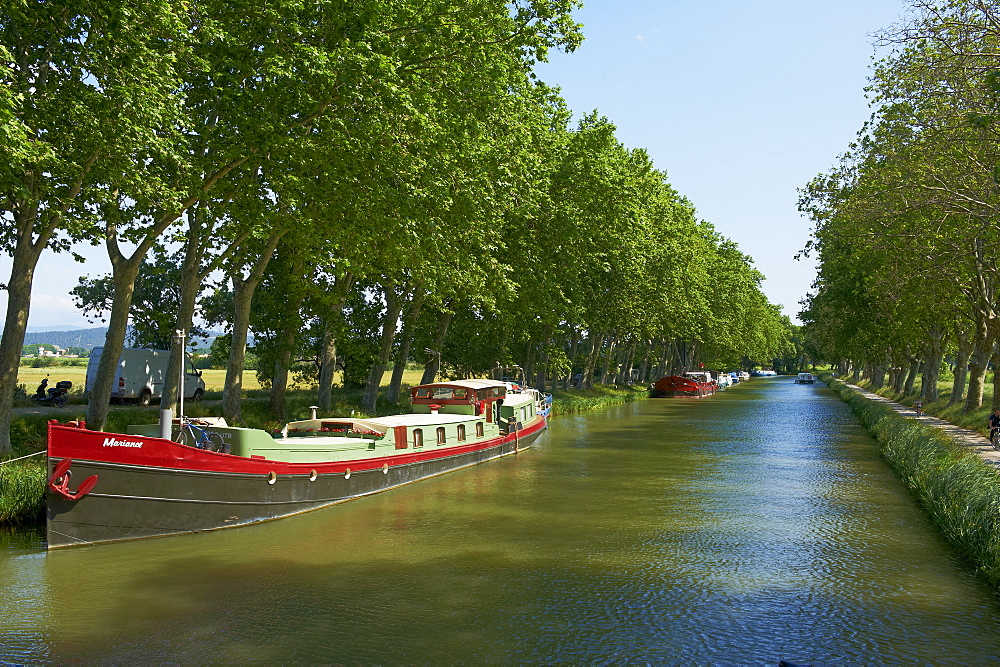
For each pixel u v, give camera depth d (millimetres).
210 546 16312
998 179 22172
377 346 40531
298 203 24359
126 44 18469
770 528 18625
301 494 19781
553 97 44062
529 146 36500
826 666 10500
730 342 106062
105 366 23328
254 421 30609
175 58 19250
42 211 19016
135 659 10547
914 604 13117
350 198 23938
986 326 36875
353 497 21828
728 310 92188
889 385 83875
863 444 37281
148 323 47812
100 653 10742
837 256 46625
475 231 30844
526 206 35156
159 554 15555
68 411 28594
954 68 20781
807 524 19109
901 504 21719
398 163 23750
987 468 19250
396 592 13445
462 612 12477
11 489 17406
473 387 31391
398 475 23984
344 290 35562
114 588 13453
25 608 12430
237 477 17859
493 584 13961
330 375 37219
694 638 11484
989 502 16250
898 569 15195
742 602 13148
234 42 22547
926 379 54281
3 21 18906
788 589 13875
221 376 95312
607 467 28953
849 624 12125
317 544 16672
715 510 20703
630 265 53312
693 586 13992
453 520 19219
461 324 52594
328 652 10812
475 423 29500
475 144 27172
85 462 15383
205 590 13445
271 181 24312
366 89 22016
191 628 11664
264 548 16266
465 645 11109
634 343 90750
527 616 12328
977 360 41719
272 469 18750
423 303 44000
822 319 77500
